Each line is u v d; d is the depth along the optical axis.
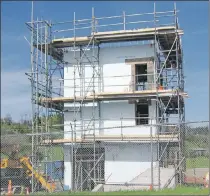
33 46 28.84
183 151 25.52
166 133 26.59
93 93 27.41
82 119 28.30
